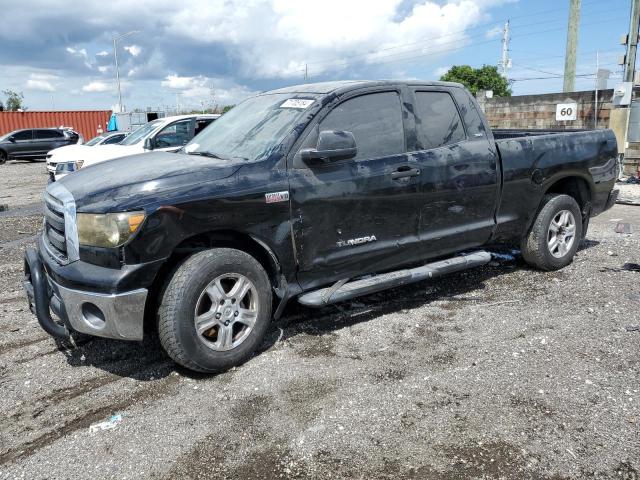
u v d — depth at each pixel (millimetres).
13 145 25969
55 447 3006
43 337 4441
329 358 3930
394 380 3592
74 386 3652
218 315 3680
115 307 3359
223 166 3807
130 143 10422
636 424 3047
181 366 3883
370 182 4262
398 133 4531
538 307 4801
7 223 9688
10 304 5227
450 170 4723
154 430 3125
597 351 3924
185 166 3877
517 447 2883
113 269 3404
